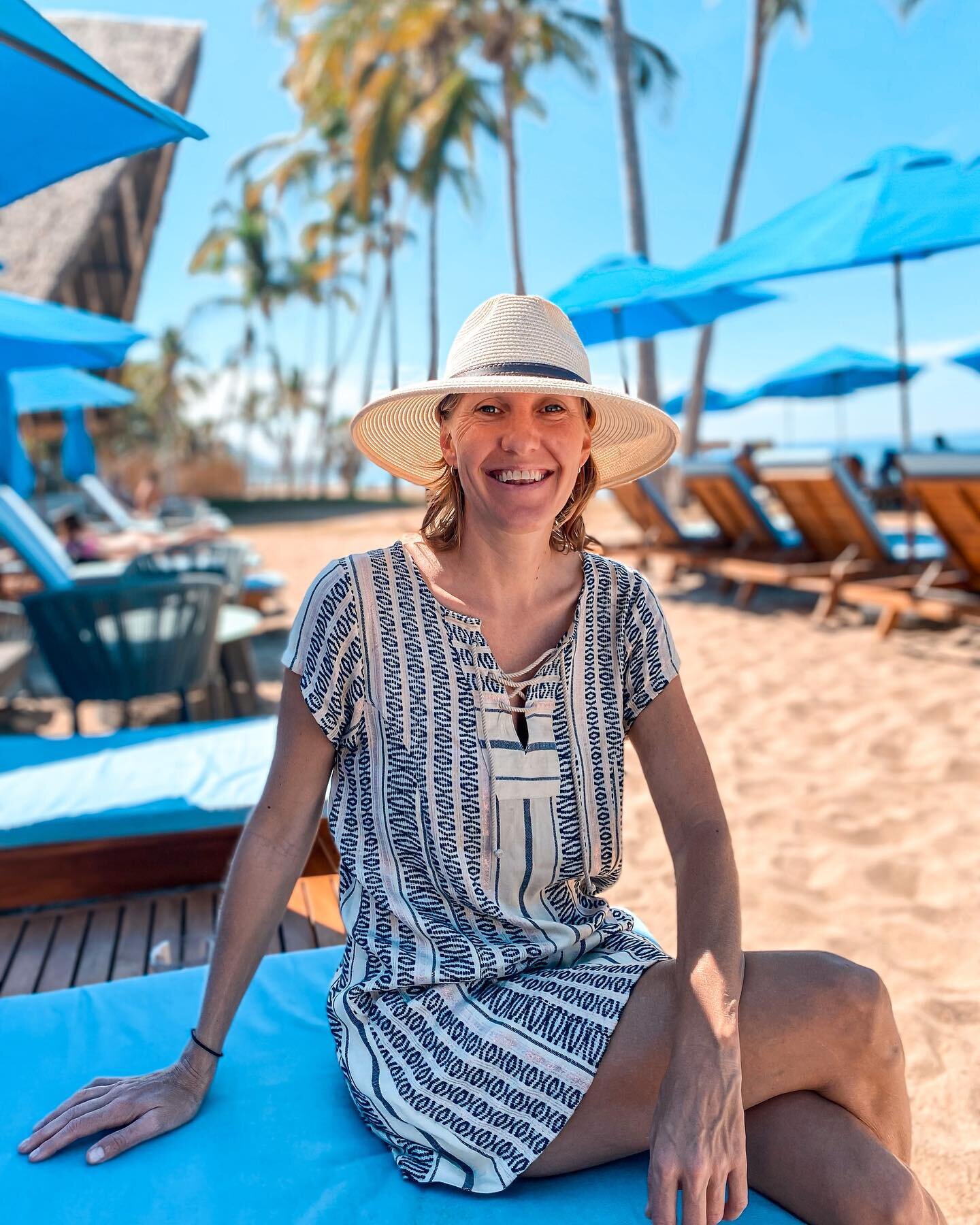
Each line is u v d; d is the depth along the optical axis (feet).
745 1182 3.55
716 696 16.53
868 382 39.86
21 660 17.07
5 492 20.94
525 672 4.49
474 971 4.24
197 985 5.73
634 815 11.44
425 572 4.53
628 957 4.40
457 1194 3.99
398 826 4.42
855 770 12.62
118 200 35.45
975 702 14.93
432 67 69.41
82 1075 4.86
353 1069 4.35
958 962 8.04
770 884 9.46
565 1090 3.97
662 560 30.60
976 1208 5.47
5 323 12.50
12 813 8.55
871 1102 4.02
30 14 5.64
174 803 8.71
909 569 22.25
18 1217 3.90
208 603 13.50
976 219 13.42
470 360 4.42
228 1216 3.89
